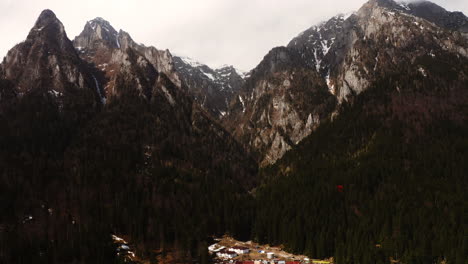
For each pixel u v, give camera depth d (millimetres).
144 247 173000
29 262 143750
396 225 177625
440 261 155375
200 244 181500
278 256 179000
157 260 164125
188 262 166375
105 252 159375
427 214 181000
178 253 171375
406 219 179500
